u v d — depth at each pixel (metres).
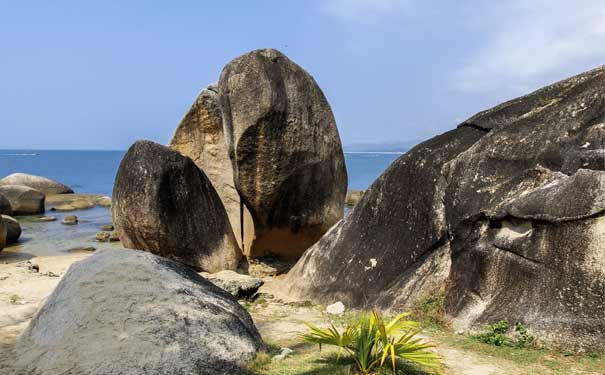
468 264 5.87
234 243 8.88
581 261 4.98
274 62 8.55
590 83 5.91
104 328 4.18
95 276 4.66
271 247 9.27
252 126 8.31
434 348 5.13
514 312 5.27
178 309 4.43
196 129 9.83
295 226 9.10
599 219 4.95
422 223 6.50
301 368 4.42
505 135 6.10
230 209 9.69
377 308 6.43
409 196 6.73
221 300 5.01
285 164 8.55
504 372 4.53
